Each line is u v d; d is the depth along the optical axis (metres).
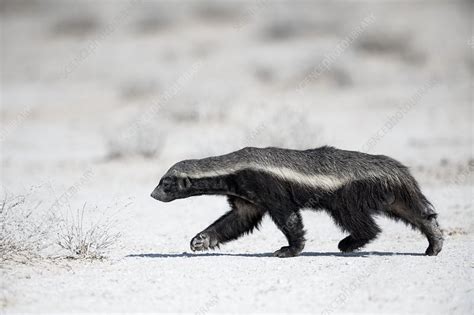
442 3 142.38
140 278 25.08
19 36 138.38
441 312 21.78
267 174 28.08
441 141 64.56
